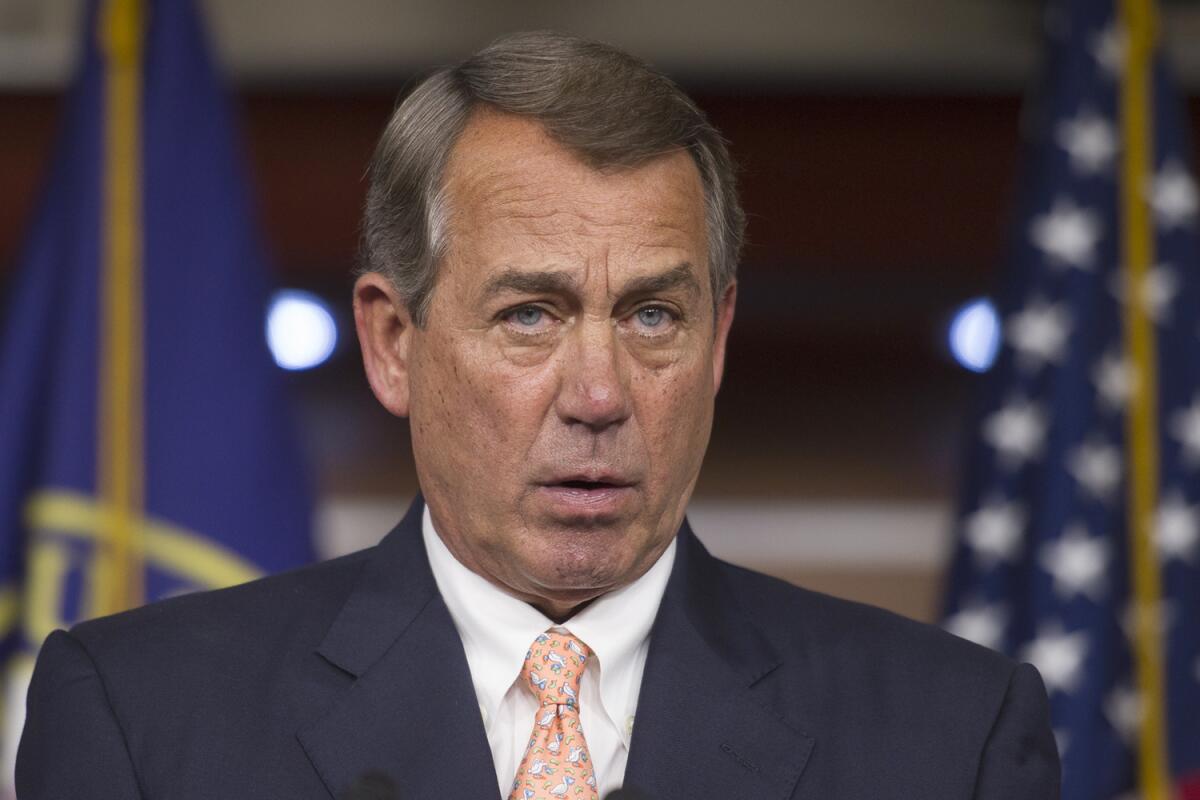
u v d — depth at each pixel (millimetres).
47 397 11383
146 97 11625
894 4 16328
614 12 16250
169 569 11133
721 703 5746
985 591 12023
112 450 11195
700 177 5672
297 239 16484
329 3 16281
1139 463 11859
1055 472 11891
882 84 16469
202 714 5656
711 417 5781
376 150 5930
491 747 5699
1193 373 12016
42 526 11078
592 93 5465
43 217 11672
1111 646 11742
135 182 11484
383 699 5691
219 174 11680
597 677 5730
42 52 16031
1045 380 12070
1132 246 12133
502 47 5652
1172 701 11633
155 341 11352
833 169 16547
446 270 5566
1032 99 12984
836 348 17766
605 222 5375
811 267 16719
